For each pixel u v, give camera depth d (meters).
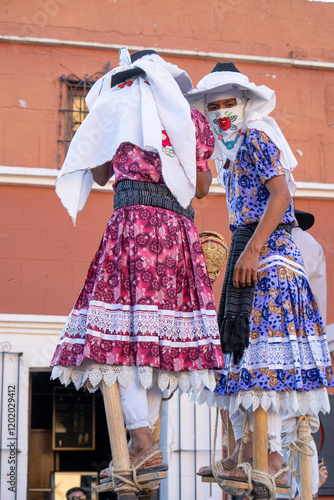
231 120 3.35
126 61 3.01
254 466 3.04
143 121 2.77
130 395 2.60
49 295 8.64
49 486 10.23
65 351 2.70
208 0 10.08
